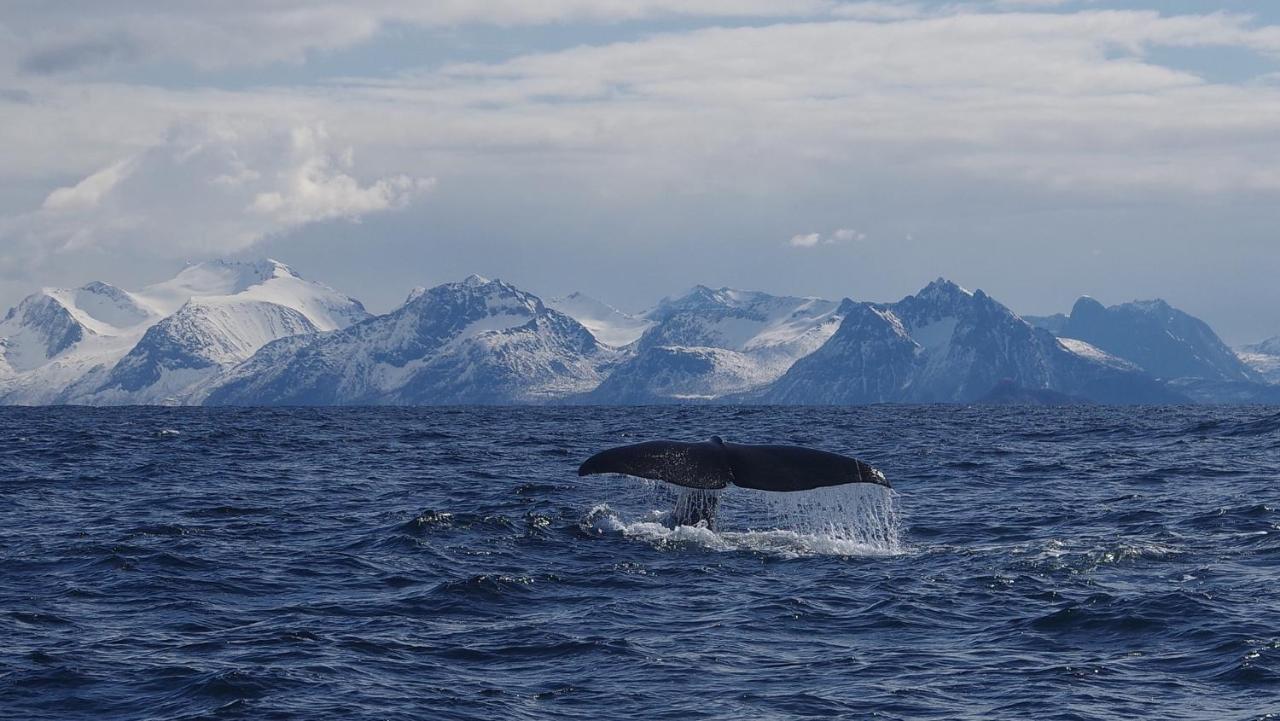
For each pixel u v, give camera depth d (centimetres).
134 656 2452
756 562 3434
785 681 2306
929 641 2600
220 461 7606
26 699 2183
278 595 3059
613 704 2164
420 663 2420
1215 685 2256
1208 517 4356
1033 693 2223
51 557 3553
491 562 3453
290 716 2086
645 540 3759
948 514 4653
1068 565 3341
